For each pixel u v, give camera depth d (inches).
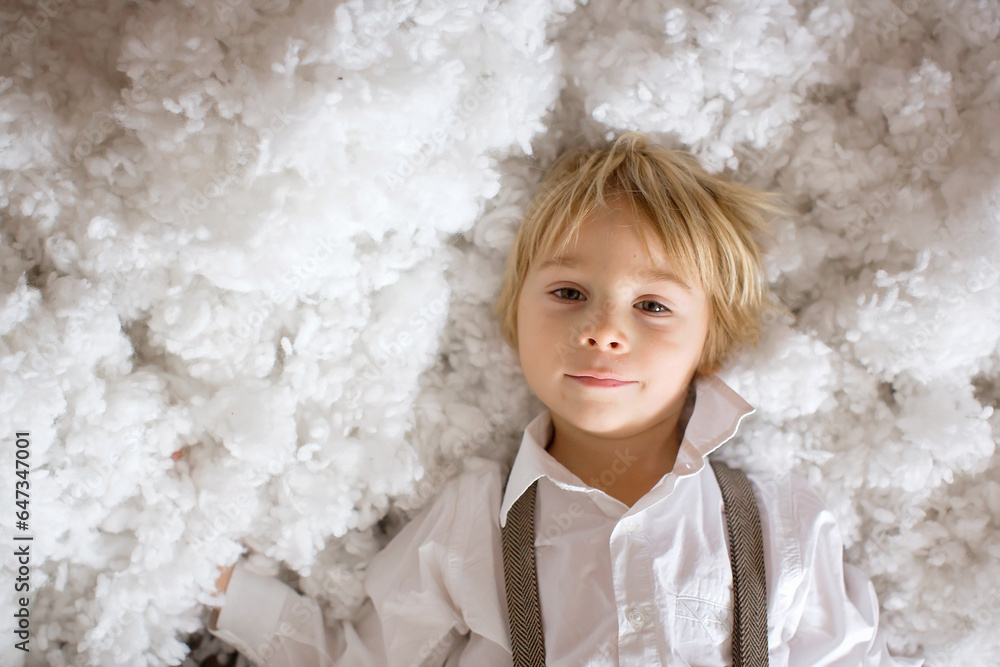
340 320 34.0
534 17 33.6
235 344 32.9
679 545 33.1
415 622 34.1
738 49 34.4
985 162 33.3
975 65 35.2
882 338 35.0
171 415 32.6
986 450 34.1
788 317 36.9
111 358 32.5
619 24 35.9
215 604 34.3
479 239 37.0
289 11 31.6
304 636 35.0
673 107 34.4
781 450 36.3
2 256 32.1
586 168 34.8
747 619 31.8
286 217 30.3
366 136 30.8
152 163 31.3
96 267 31.8
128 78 33.4
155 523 32.4
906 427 35.1
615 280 32.5
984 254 32.3
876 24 36.0
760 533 34.1
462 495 35.8
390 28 31.0
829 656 33.5
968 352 34.2
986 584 34.0
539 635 31.7
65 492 31.5
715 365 37.3
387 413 34.9
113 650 31.7
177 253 31.6
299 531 33.5
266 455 32.3
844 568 36.5
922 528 35.6
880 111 35.8
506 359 37.7
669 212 33.4
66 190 31.7
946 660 34.9
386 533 38.6
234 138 30.3
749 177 37.5
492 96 33.5
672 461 36.5
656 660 30.9
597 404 32.5
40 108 31.4
